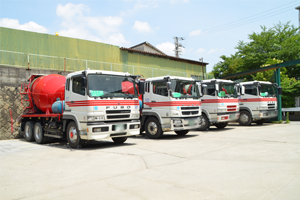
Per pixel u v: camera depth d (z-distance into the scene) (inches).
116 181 185.5
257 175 181.8
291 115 836.6
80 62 776.9
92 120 319.3
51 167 239.5
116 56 964.6
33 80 479.8
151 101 437.7
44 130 423.5
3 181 197.5
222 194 147.7
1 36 706.2
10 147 394.3
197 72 1284.4
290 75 1108.5
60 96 413.7
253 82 627.5
